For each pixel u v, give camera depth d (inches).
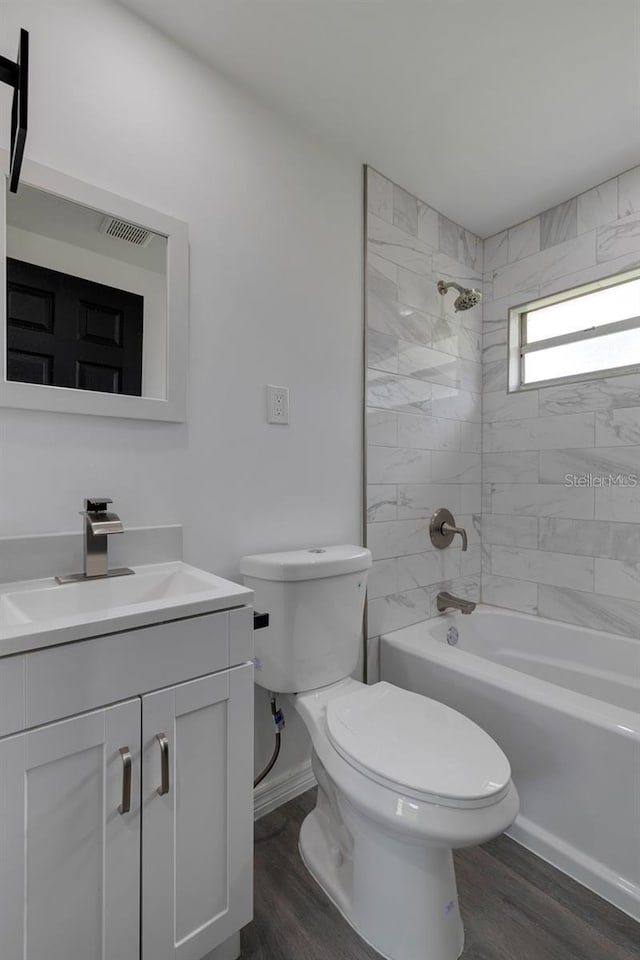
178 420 52.0
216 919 37.2
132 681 32.4
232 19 49.8
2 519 42.1
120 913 32.2
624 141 68.1
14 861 28.0
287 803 61.9
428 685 67.0
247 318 58.9
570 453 81.2
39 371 43.4
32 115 43.2
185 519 53.5
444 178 76.3
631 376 73.7
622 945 42.4
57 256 44.6
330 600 55.9
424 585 82.4
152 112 50.9
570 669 77.8
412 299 80.2
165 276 51.1
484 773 38.6
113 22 48.2
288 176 63.3
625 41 52.2
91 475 46.9
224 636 37.2
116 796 31.7
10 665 27.6
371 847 43.0
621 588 74.7
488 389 93.7
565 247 82.0
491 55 54.2
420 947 40.2
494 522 92.4
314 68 55.9
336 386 69.0
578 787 50.8
